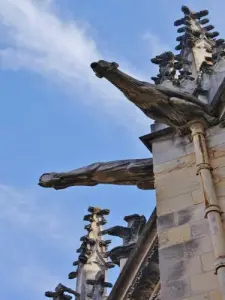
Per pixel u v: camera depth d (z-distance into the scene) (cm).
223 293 1195
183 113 1612
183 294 1273
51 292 2642
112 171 1758
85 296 2570
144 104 1647
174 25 2456
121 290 1955
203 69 1819
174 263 1338
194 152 1550
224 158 1485
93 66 1614
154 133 1684
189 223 1402
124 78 1620
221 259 1245
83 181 1781
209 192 1401
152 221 1884
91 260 2770
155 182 1545
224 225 1338
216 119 1593
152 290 1852
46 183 1778
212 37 2314
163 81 1856
